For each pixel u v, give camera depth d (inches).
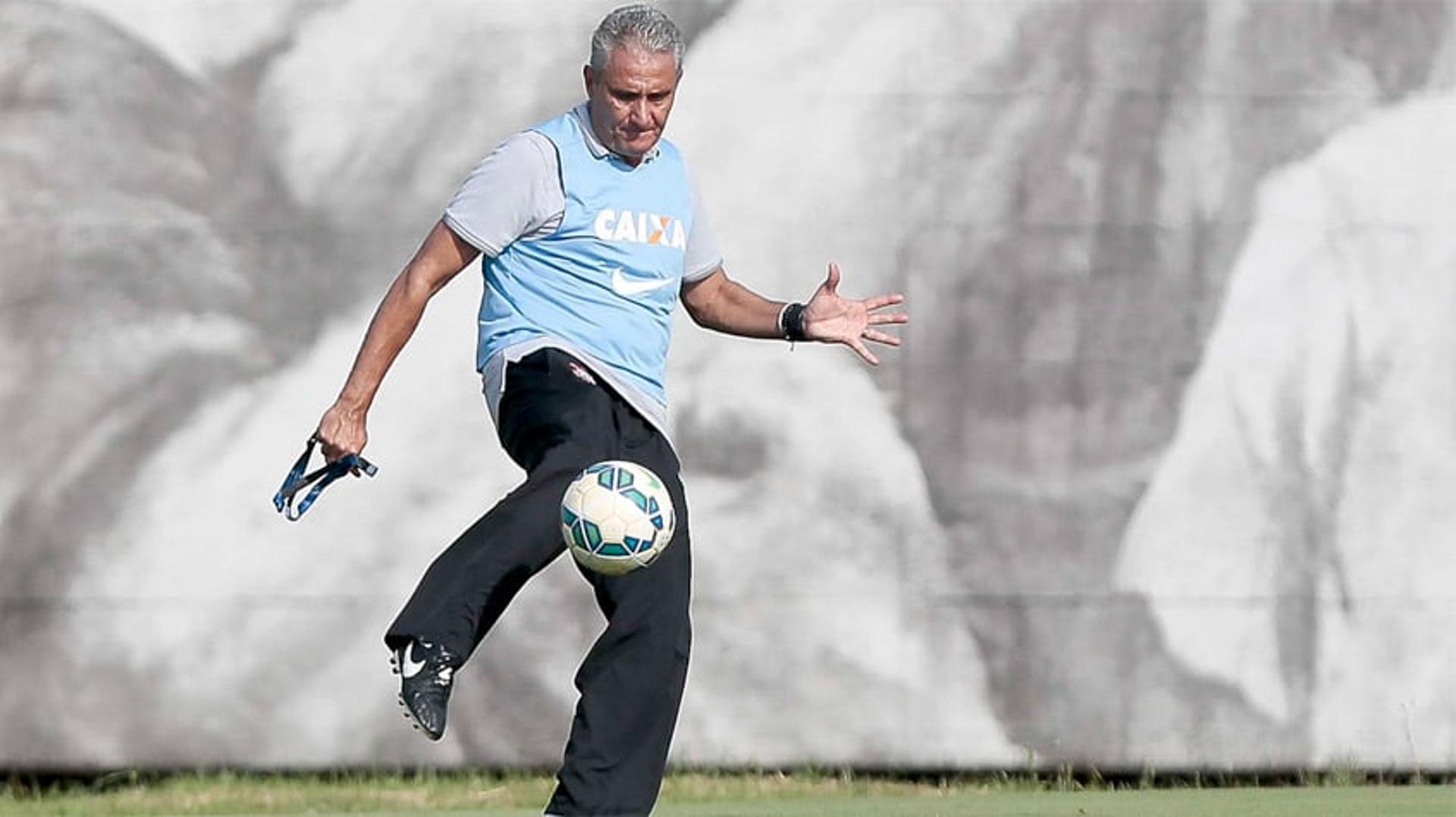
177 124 1078.4
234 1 1079.6
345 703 1069.1
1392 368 1048.2
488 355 591.8
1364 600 1048.2
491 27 1071.6
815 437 1054.4
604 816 567.5
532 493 562.6
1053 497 1051.3
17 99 1082.7
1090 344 1051.9
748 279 1054.4
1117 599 1047.6
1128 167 1052.5
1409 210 1051.9
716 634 1055.0
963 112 1055.6
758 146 1056.8
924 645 1051.3
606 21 587.8
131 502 1075.9
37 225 1081.4
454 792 1059.3
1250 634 1047.6
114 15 1080.8
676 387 1056.8
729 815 858.1
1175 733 1046.4
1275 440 1049.5
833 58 1058.7
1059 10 1055.0
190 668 1072.8
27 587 1077.1
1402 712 1045.2
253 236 1074.1
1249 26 1055.0
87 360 1077.1
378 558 1067.3
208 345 1074.7
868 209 1055.0
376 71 1073.5
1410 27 1052.5
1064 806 892.6
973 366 1051.9
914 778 1064.2
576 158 585.3
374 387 577.6
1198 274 1051.9
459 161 1071.0
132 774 1077.8
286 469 1071.0
